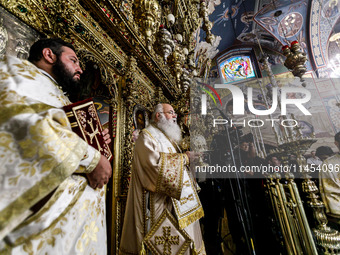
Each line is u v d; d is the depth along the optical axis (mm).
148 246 1609
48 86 940
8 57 884
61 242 760
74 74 1164
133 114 3502
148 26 2795
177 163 1715
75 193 869
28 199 639
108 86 2936
